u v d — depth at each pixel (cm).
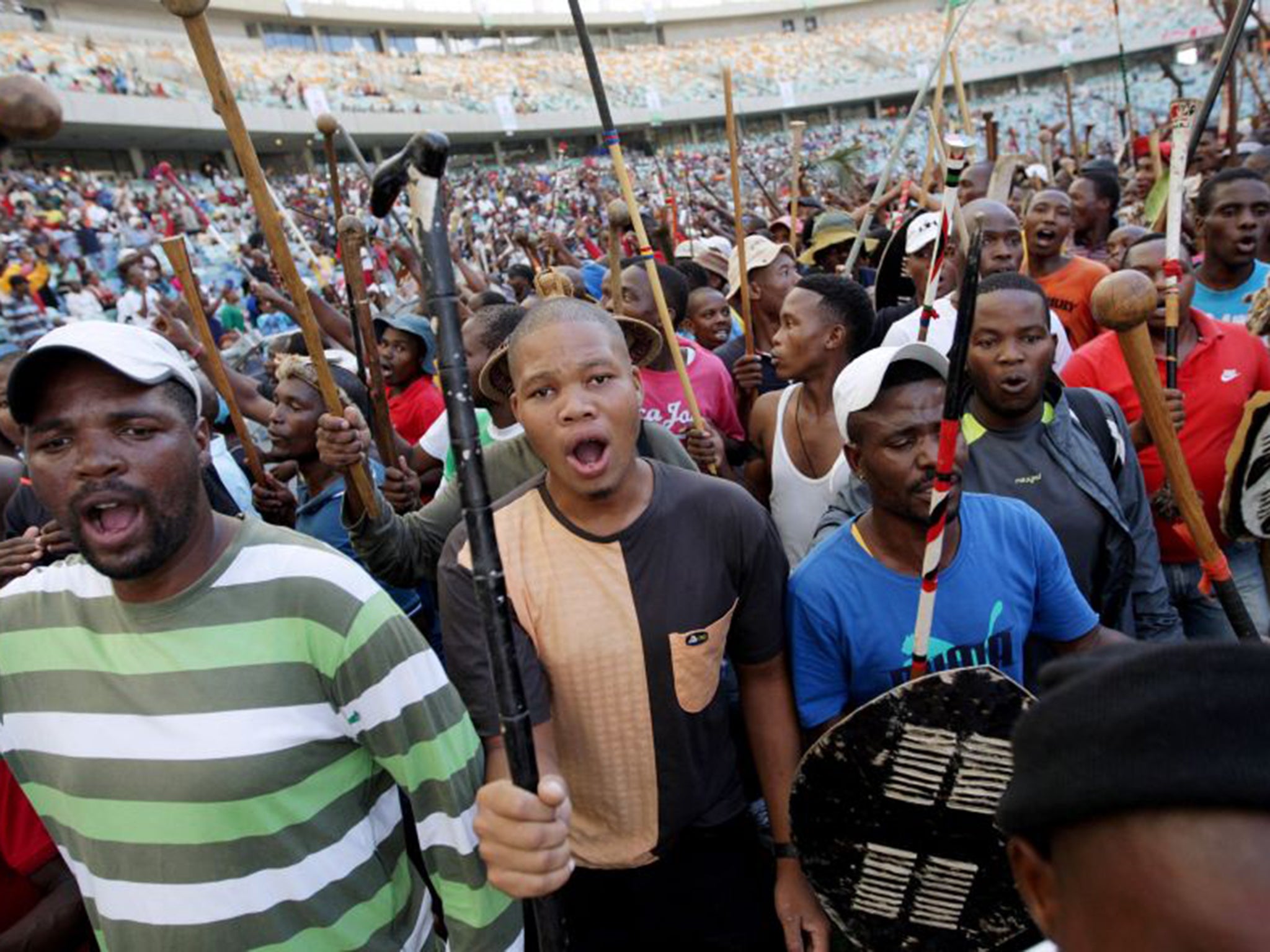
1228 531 234
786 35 5288
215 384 423
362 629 146
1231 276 377
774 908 217
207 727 141
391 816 164
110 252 1955
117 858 143
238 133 196
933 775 171
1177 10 4194
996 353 240
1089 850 71
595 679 189
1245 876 64
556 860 132
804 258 671
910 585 196
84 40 3050
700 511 194
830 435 318
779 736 207
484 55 4669
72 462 137
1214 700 68
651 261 309
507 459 270
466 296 700
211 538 149
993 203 401
